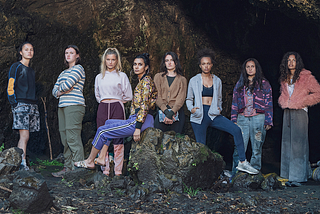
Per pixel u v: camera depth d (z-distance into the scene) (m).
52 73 7.93
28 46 4.98
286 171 5.56
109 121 4.28
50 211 3.00
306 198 3.91
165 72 4.74
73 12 8.68
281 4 7.34
